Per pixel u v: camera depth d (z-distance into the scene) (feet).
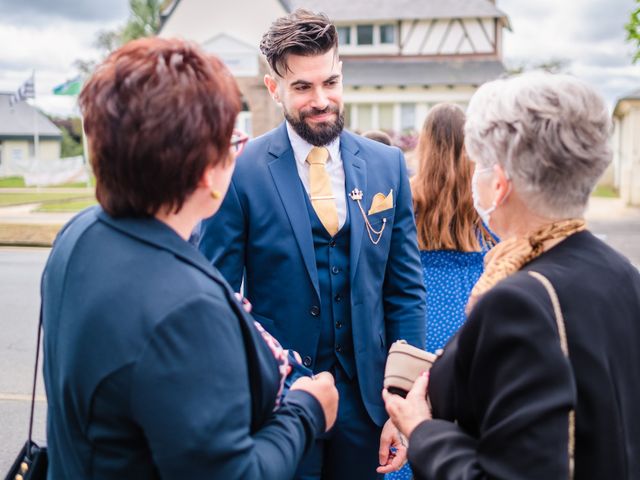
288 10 112.88
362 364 7.02
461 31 117.39
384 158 7.45
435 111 9.66
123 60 3.86
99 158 3.87
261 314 7.07
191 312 3.68
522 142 4.11
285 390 4.92
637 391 4.00
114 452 3.74
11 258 34.27
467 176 9.53
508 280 3.90
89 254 3.92
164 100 3.75
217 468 3.64
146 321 3.62
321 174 7.05
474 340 3.95
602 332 3.84
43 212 56.34
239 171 7.05
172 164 3.80
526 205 4.25
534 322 3.69
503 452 3.62
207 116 3.88
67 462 3.96
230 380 3.76
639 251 36.65
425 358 5.58
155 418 3.56
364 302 7.04
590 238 4.24
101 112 3.80
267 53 6.85
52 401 4.06
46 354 4.12
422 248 9.91
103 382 3.64
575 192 4.14
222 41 110.83
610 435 3.76
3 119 185.26
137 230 3.92
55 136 190.90
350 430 7.10
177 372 3.59
